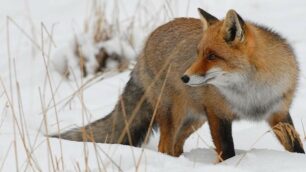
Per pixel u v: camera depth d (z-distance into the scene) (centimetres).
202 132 1269
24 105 1381
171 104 1171
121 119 1232
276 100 1016
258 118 1053
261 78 995
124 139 1225
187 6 1884
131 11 1916
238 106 1039
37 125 1252
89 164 949
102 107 1361
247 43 978
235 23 970
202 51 993
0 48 1766
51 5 2098
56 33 1823
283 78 1004
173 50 1135
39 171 889
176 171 892
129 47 1642
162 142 1191
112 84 1512
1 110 1332
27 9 2058
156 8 1908
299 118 1216
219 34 982
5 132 1134
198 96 1087
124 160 961
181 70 1112
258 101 1022
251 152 983
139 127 1239
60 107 1373
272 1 1989
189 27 1137
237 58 980
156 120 1211
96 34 1658
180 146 1195
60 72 1594
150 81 1206
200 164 956
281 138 1038
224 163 944
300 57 1473
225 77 991
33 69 1608
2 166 926
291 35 1648
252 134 1192
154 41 1196
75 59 1602
